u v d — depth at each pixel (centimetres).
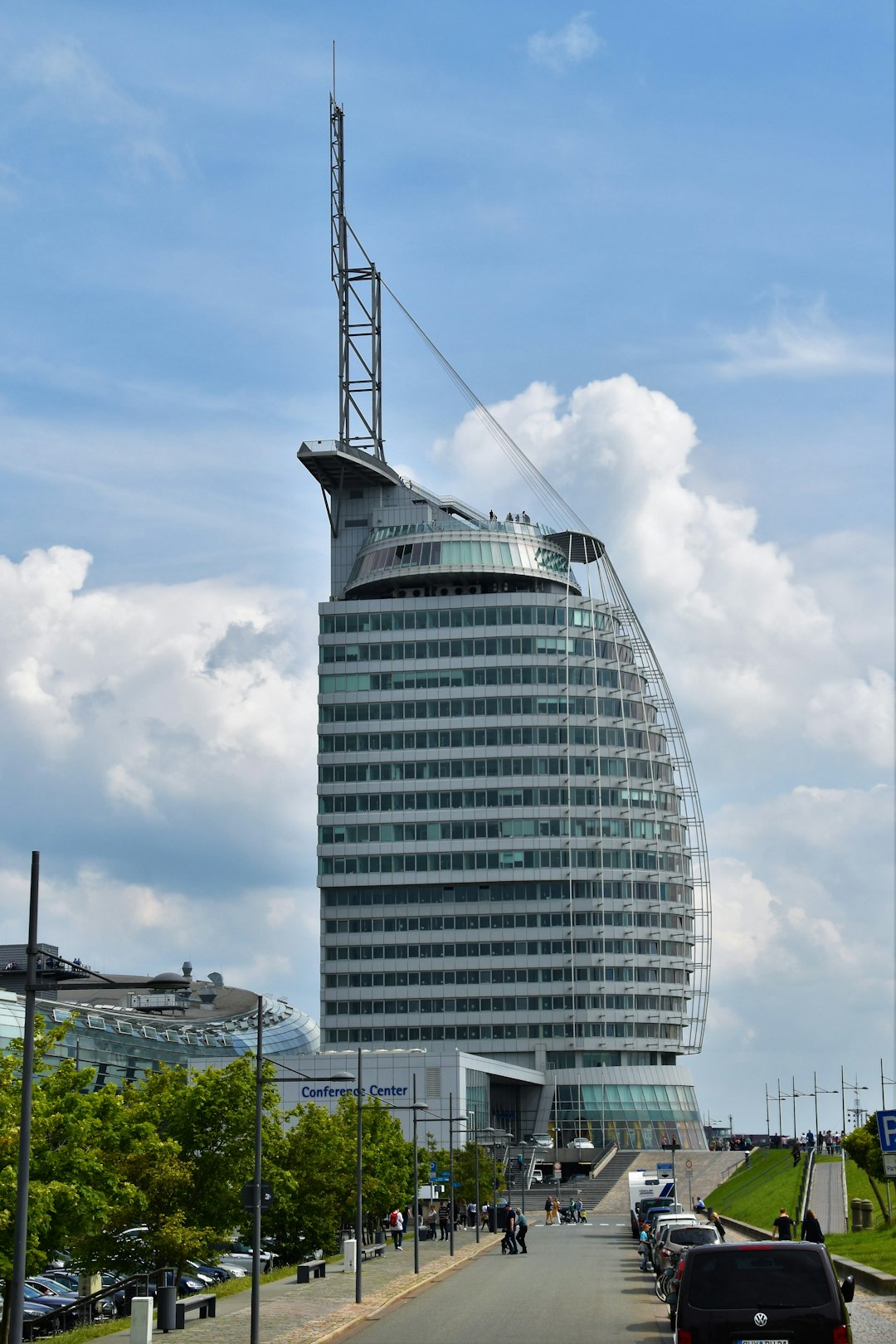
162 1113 7594
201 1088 7481
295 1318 5647
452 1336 4766
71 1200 5444
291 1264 9575
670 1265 5778
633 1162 19712
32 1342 5109
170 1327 5344
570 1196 17738
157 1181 7081
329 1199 9644
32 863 3934
